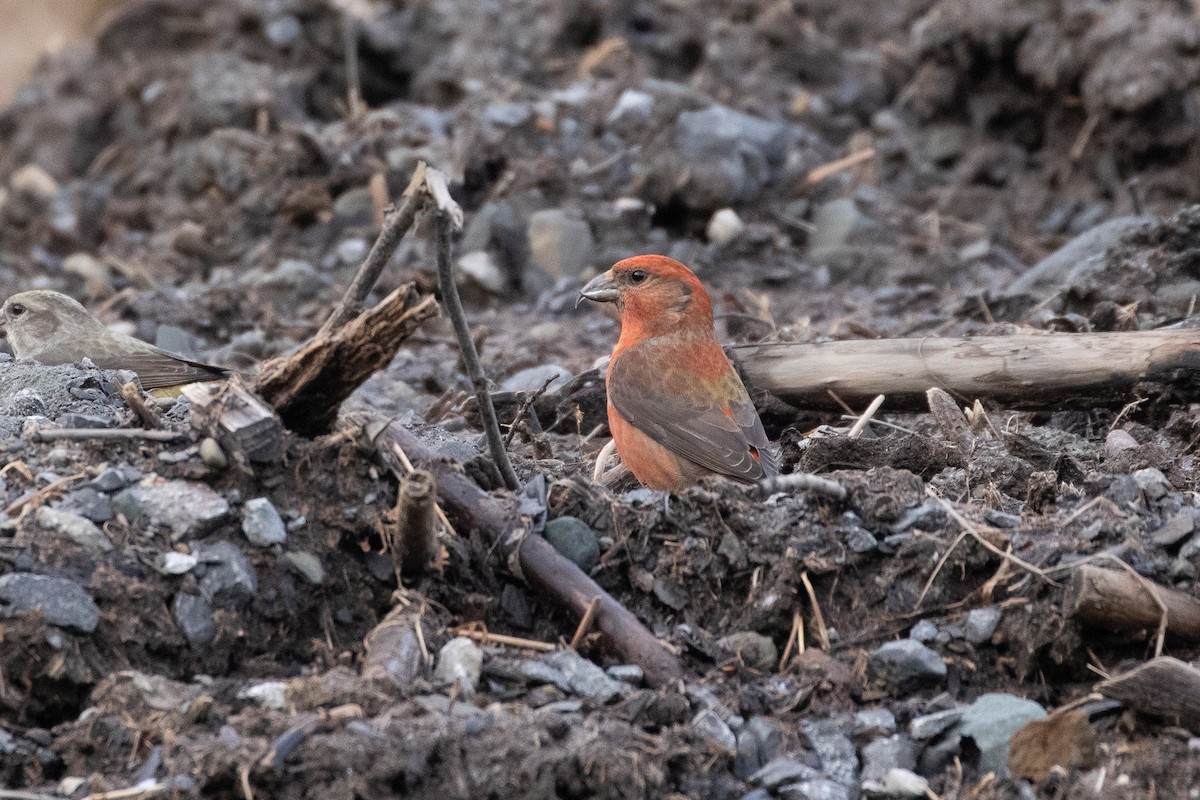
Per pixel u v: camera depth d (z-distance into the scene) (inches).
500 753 271.6
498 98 734.5
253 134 759.1
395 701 284.8
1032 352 435.2
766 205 711.1
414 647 301.6
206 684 290.4
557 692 298.8
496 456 349.4
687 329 445.4
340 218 704.4
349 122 748.6
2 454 331.0
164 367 476.4
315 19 805.2
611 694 300.5
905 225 717.3
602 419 480.4
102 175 814.5
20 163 850.1
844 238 693.3
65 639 289.7
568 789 273.6
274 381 327.6
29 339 480.4
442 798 267.4
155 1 857.5
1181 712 289.3
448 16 821.2
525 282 667.4
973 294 574.9
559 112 730.2
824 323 617.9
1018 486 383.2
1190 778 278.2
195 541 309.6
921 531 327.6
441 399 490.6
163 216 745.0
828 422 460.4
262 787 265.0
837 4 928.9
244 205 717.3
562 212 677.9
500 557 327.6
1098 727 298.2
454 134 725.9
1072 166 765.3
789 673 317.1
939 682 311.6
